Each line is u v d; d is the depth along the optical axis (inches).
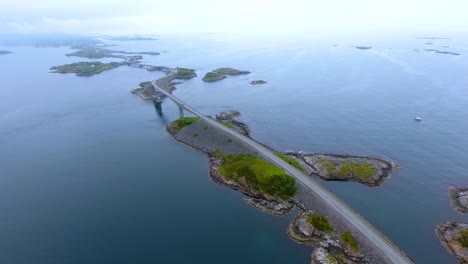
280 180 4042.8
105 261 2965.1
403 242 3262.8
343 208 3440.0
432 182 4419.3
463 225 3400.6
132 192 4286.4
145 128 7042.3
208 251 3090.6
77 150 5905.5
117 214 3764.8
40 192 4357.8
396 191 4207.7
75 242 3260.3
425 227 3503.9
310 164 4830.2
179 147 5866.1
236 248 3132.4
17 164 5354.3
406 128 6412.4
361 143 5772.6
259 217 3641.7
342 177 4471.0
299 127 6732.3
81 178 4749.0
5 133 7052.2
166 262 2938.0
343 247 3026.6
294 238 3267.7
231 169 4594.0
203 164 5088.6
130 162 5270.7
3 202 4106.8
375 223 3570.4
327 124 6850.4
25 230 3489.2
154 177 4702.3
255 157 4830.2
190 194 4183.1
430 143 5664.4
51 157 5625.0
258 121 7199.8
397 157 5177.2
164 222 3575.3
